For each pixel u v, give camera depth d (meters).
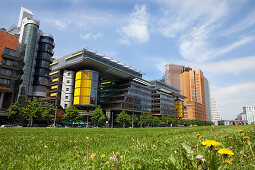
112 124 87.25
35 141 6.74
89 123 81.19
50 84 94.38
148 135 10.44
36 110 58.47
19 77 67.94
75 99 82.44
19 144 5.80
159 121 99.62
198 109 189.38
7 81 65.06
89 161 3.05
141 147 4.47
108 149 4.86
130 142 6.62
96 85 85.56
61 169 2.71
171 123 108.81
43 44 85.00
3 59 64.25
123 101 91.12
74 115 69.69
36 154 4.04
